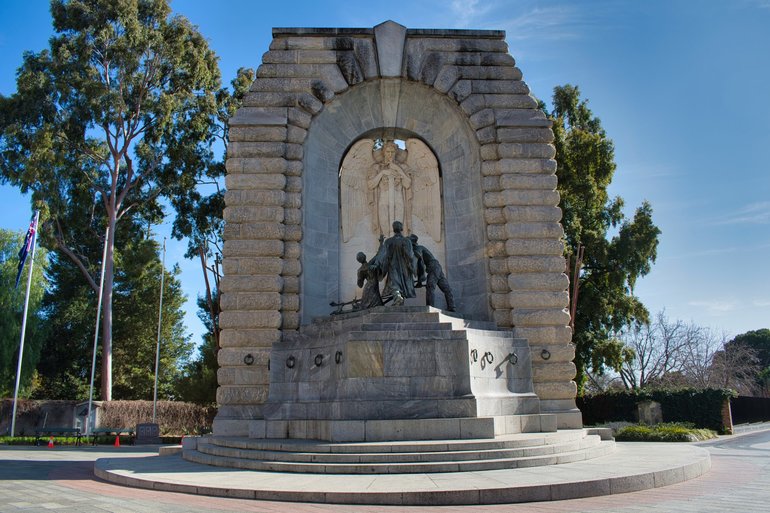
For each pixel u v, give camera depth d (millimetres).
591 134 41344
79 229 48594
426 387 15969
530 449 14016
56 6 42500
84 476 14961
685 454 15906
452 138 23594
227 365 19484
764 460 16938
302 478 12133
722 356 61656
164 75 45000
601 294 40625
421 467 12672
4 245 46500
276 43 22516
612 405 34406
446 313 19203
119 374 56562
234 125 21406
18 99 41000
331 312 22016
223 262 20250
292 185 21219
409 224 23562
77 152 43438
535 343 20109
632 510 9344
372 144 24156
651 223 41094
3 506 10008
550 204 21406
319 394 17031
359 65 22609
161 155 46250
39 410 41125
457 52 23062
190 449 18453
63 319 54938
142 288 57344
